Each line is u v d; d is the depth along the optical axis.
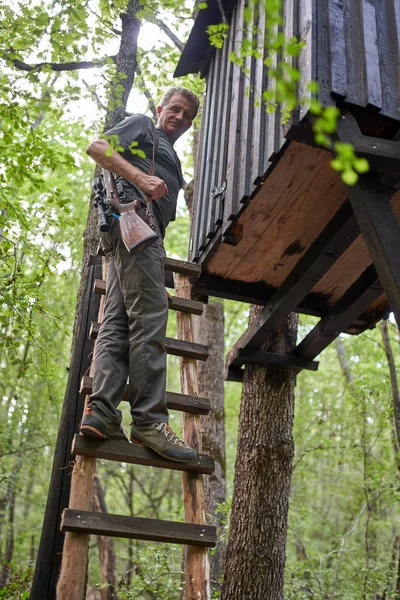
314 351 4.94
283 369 5.18
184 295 4.12
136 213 3.20
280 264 4.38
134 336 3.07
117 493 17.59
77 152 9.50
